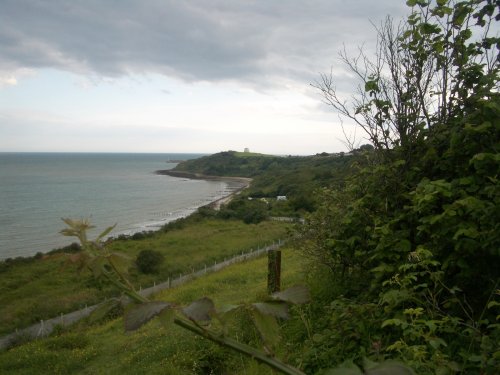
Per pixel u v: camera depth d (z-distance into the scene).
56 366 7.65
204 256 30.50
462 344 3.02
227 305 0.87
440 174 4.22
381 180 4.52
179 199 93.69
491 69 4.35
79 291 21.42
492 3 4.15
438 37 4.48
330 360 3.62
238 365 5.01
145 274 25.03
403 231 3.87
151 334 8.19
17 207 79.88
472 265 3.34
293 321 4.64
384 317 3.57
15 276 25.09
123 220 65.44
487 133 3.71
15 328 17.08
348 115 4.94
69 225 0.85
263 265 15.74
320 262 5.52
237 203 61.16
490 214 3.06
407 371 0.66
